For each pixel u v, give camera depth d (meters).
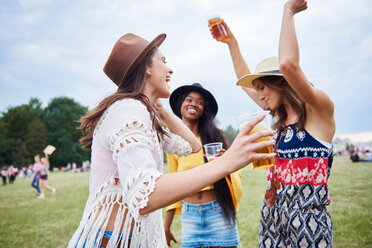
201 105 3.14
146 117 1.21
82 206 8.28
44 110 76.69
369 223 4.24
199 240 2.75
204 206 2.76
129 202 0.98
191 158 2.96
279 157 1.85
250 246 3.79
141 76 1.40
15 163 65.38
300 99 1.77
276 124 1.96
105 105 1.27
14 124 71.94
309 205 1.67
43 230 5.60
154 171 1.00
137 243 1.21
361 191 7.09
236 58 2.57
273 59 1.96
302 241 1.65
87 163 42.78
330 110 1.69
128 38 1.46
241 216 5.42
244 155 0.94
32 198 11.18
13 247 4.55
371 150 22.20
